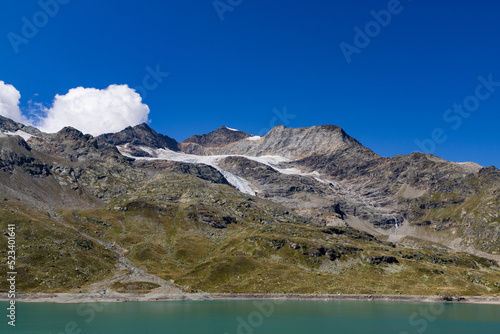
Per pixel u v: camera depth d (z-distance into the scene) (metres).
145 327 178.75
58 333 164.12
